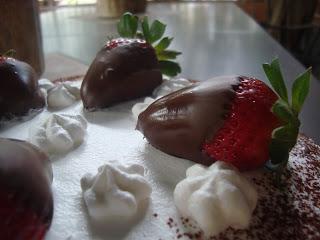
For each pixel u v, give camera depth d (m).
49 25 0.29
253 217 0.09
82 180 0.10
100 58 0.13
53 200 0.09
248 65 0.22
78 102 0.14
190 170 0.10
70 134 0.12
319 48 0.32
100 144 0.12
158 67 0.14
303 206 0.10
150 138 0.11
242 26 0.29
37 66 0.18
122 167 0.10
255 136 0.10
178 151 0.11
